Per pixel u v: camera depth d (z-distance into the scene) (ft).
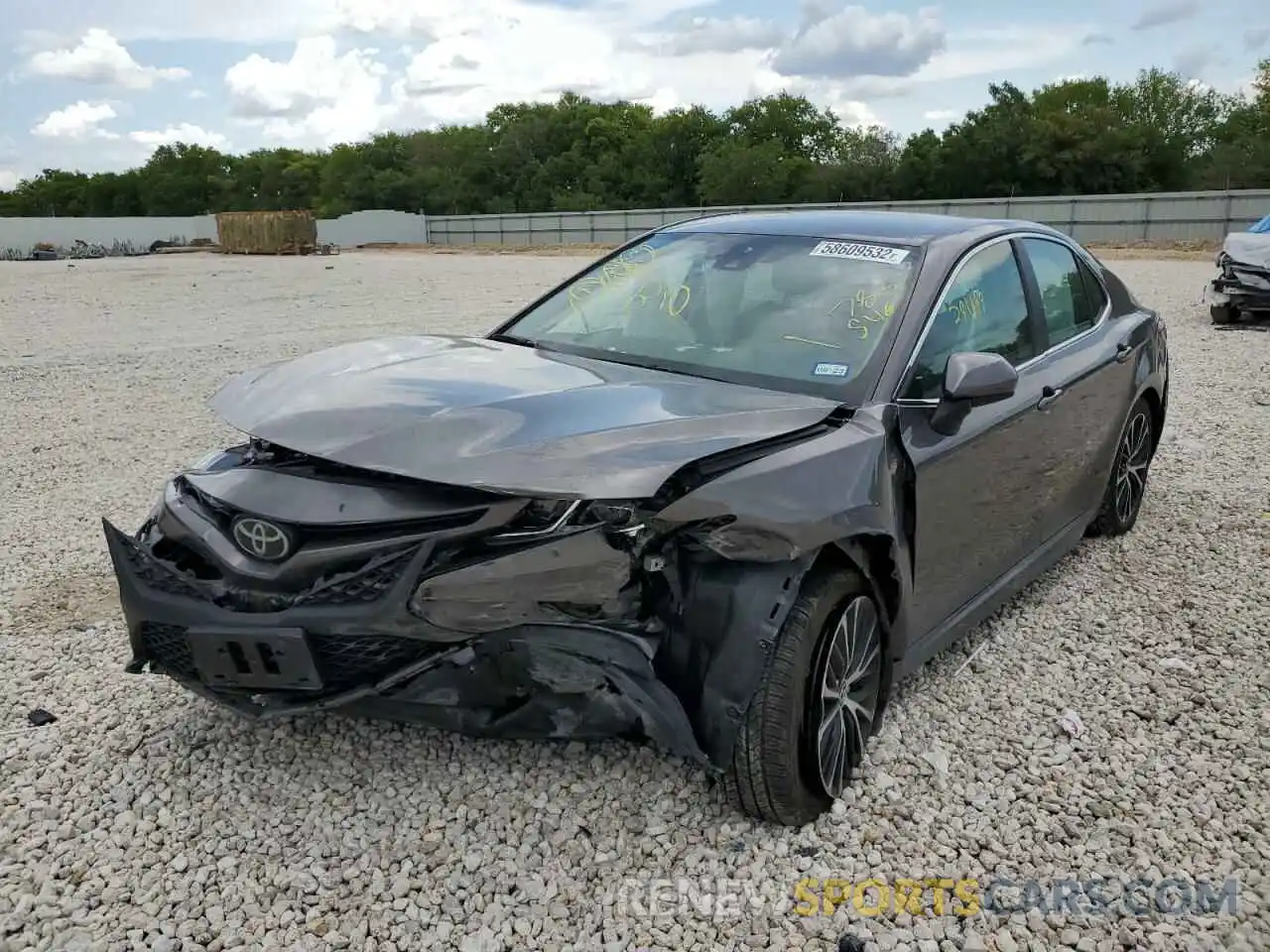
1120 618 15.43
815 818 10.37
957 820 10.57
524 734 9.71
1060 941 9.03
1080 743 12.04
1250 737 12.23
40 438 26.43
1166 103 228.22
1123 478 18.31
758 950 8.83
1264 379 33.55
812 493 9.67
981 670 13.75
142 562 10.07
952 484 11.87
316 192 347.15
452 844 9.98
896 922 9.18
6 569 17.10
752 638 9.36
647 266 14.38
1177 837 10.38
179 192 363.56
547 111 309.01
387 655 9.40
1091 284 17.26
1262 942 8.99
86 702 12.59
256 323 52.90
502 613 9.04
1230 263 45.70
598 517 9.15
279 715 9.73
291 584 9.43
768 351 12.03
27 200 382.83
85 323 53.57
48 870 9.57
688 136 276.00
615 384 11.04
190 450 25.11
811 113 283.38
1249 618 15.42
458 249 201.36
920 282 12.53
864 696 10.96
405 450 9.29
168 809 10.47
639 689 9.28
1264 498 21.04
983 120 216.95
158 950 8.63
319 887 9.45
